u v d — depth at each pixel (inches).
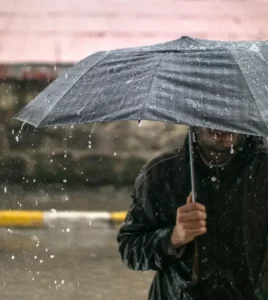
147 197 247.6
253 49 235.5
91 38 919.0
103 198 835.4
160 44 252.2
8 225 740.0
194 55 231.0
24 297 526.9
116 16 957.8
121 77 229.1
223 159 239.8
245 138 241.3
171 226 241.1
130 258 249.3
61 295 534.0
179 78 220.7
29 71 856.9
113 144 869.8
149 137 870.4
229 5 983.0
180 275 241.1
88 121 215.3
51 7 965.2
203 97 213.5
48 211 770.2
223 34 936.9
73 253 639.1
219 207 238.8
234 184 239.0
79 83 235.1
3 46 895.7
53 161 869.2
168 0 986.7
